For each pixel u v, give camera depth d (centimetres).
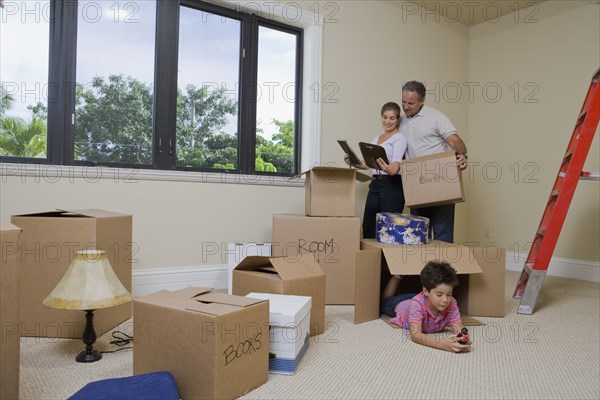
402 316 207
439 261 205
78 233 182
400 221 241
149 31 275
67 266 182
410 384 145
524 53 403
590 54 360
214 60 299
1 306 116
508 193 411
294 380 147
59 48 248
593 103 246
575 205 365
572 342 192
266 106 321
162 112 278
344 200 254
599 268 349
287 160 330
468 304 236
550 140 383
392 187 287
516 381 148
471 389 142
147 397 115
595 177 245
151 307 137
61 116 248
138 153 272
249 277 199
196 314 127
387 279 255
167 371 132
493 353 176
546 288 318
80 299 153
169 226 271
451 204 280
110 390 119
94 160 258
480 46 436
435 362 165
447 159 250
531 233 394
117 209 255
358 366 160
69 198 240
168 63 281
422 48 400
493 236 421
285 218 251
